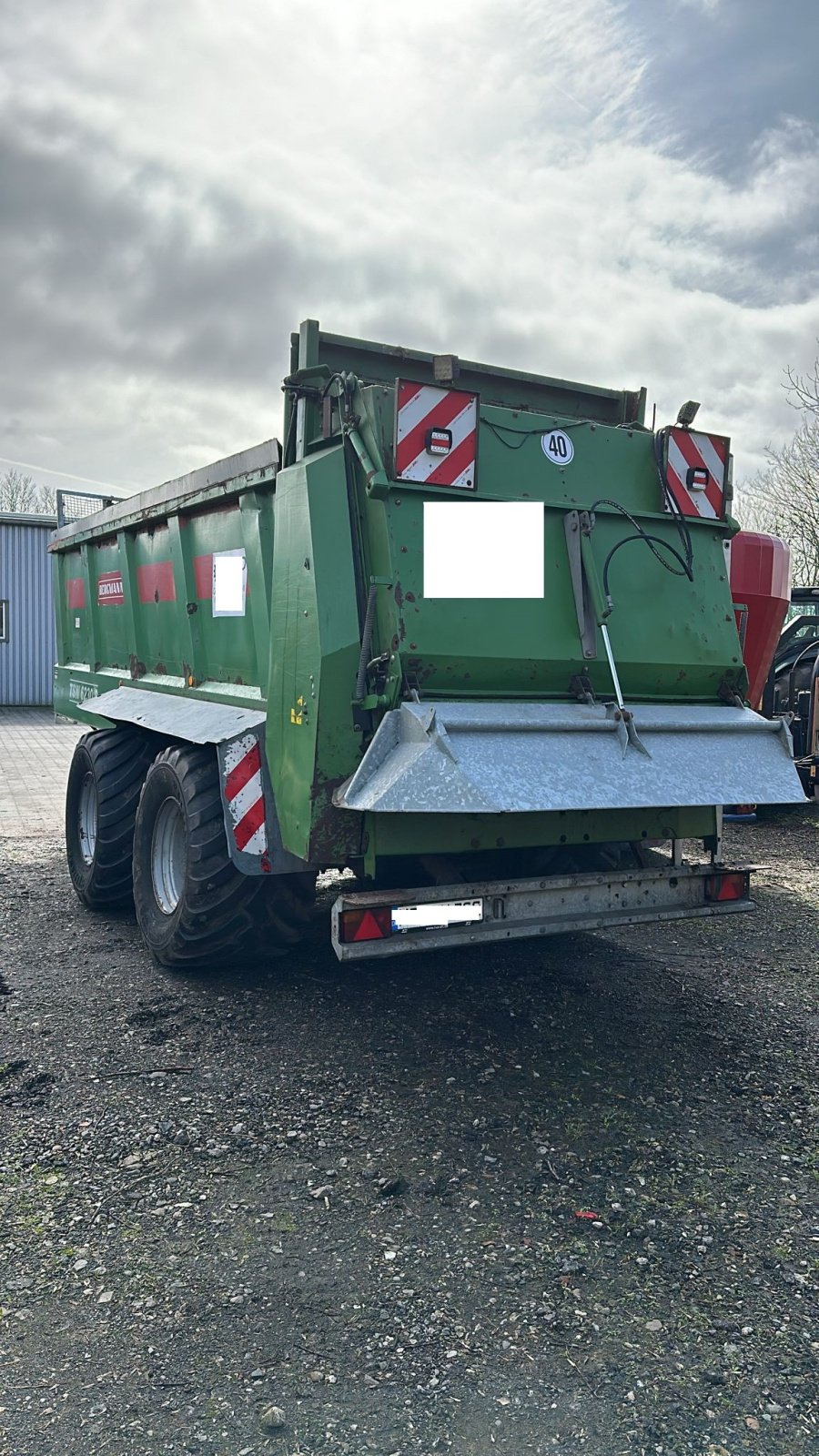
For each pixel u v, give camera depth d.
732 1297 2.59
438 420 3.67
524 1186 3.10
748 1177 3.19
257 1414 2.15
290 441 4.17
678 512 4.29
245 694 4.77
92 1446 2.06
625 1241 2.82
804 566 21.06
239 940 4.69
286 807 3.95
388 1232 2.84
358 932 3.45
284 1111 3.55
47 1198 2.98
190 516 5.52
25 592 23.88
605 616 3.97
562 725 3.67
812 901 6.94
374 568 3.66
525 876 4.45
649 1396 2.23
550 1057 4.08
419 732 3.43
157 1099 3.63
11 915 6.16
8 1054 4.01
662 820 4.21
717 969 5.32
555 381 4.98
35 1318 2.45
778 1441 2.11
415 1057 4.04
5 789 11.61
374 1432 2.11
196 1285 2.59
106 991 4.75
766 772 3.91
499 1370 2.30
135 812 5.99
